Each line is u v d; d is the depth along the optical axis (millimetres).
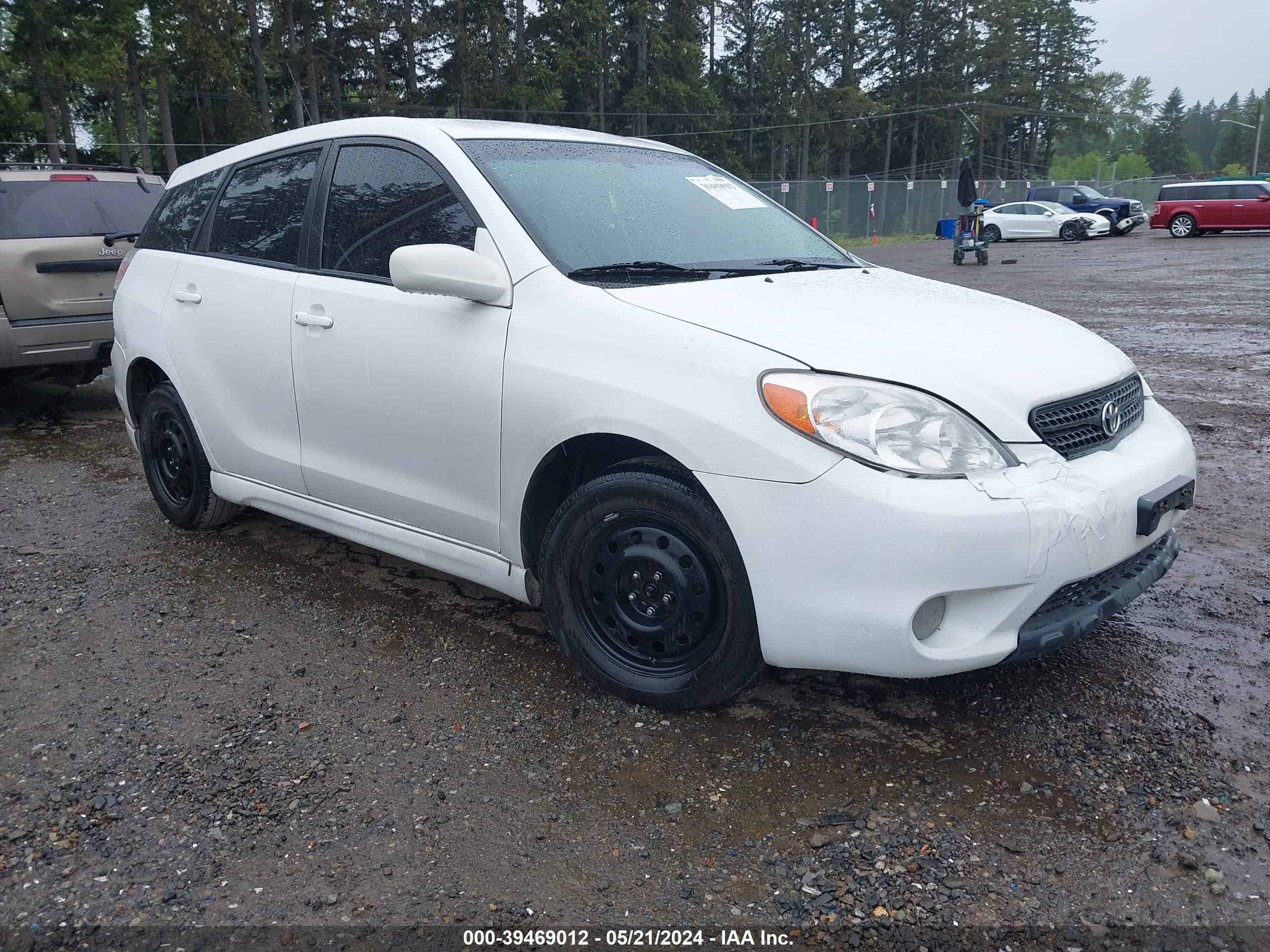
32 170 7496
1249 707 2879
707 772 2617
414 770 2672
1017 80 73500
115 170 7977
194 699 3096
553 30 56312
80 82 34375
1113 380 2855
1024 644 2449
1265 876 2174
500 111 54469
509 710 2979
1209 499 4914
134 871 2289
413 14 53594
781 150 67438
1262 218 28922
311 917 2131
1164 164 121125
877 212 50594
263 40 48125
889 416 2402
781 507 2441
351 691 3123
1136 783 2518
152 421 4613
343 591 3949
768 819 2416
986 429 2477
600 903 2154
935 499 2330
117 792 2596
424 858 2312
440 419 3174
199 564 4285
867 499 2350
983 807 2436
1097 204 34625
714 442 2520
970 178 23156
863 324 2730
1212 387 7613
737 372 2525
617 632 2959
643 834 2377
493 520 3121
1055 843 2303
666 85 60344
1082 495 2469
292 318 3676
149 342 4414
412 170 3424
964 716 2852
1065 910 2096
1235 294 13867
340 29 49656
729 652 2678
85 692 3152
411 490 3373
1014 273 19531
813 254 3736
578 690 3078
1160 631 3402
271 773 2676
